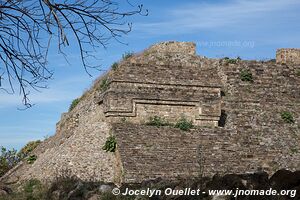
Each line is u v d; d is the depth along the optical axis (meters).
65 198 26.19
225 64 49.12
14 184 42.00
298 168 38.25
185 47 49.72
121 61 48.69
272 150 40.34
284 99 47.53
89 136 40.91
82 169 37.50
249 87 48.09
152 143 38.62
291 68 50.50
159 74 45.25
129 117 42.78
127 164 35.69
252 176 20.70
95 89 49.97
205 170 36.34
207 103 43.88
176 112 43.66
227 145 40.00
